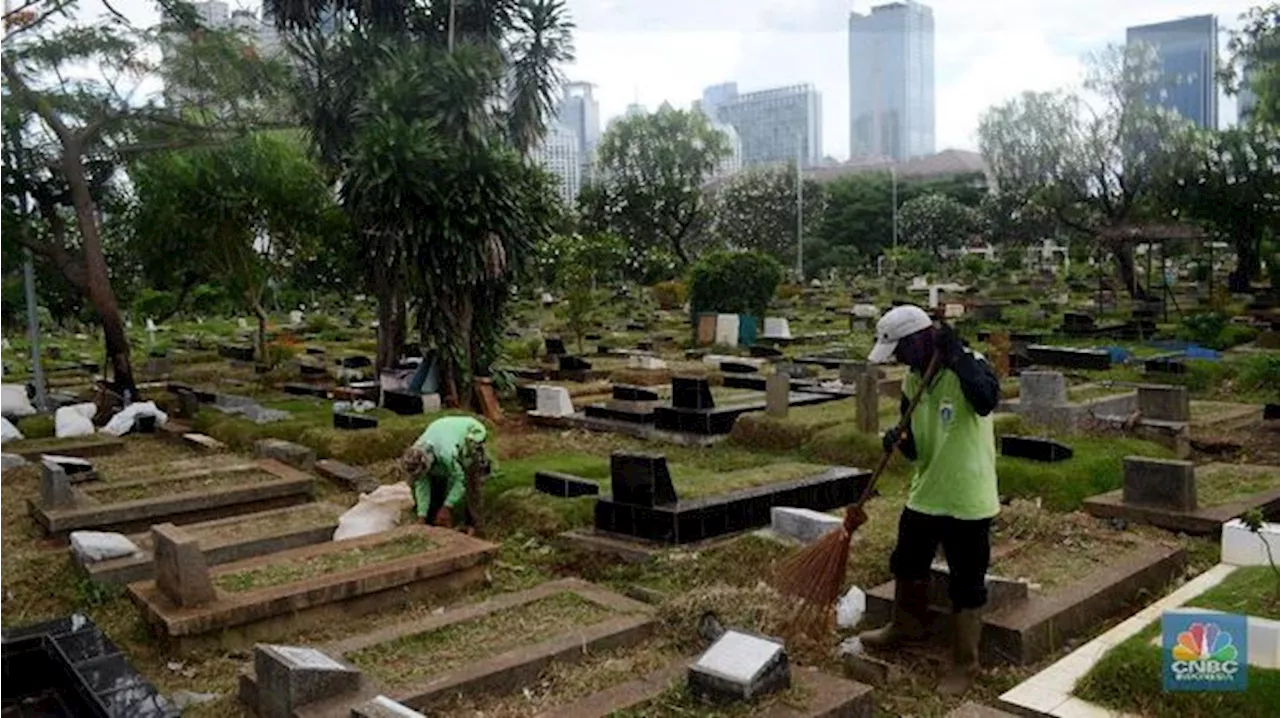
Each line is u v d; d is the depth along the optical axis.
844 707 4.21
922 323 4.91
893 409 11.56
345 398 14.73
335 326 29.20
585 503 8.23
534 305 32.56
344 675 4.47
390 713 3.87
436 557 6.50
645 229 46.56
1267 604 4.89
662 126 46.31
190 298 26.42
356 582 6.09
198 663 5.48
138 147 14.64
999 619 5.13
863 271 50.88
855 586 6.02
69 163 14.00
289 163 17.58
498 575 6.99
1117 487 8.41
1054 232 48.72
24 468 10.64
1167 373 14.84
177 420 13.64
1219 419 11.46
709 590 5.40
